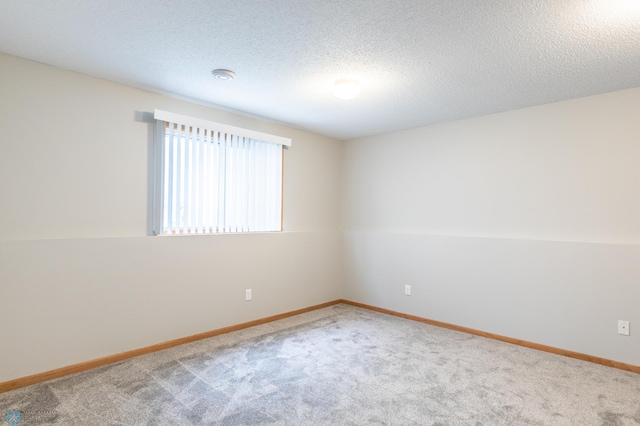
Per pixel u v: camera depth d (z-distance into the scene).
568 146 3.17
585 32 2.00
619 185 2.91
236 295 3.67
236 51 2.33
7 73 2.40
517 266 3.38
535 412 2.12
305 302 4.45
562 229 3.18
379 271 4.52
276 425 1.95
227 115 3.66
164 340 3.10
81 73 2.71
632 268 2.79
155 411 2.07
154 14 1.91
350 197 4.97
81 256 2.66
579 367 2.82
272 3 1.79
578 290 3.03
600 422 2.02
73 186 2.67
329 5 1.80
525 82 2.77
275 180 4.13
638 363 2.74
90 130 2.76
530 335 3.27
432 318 3.98
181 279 3.23
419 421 2.01
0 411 2.05
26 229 2.47
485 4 1.76
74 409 2.08
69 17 1.95
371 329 3.73
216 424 1.95
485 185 3.68
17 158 2.44
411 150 4.31
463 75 2.65
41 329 2.47
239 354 2.98
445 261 3.89
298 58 2.42
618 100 2.93
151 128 3.10
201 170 3.38
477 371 2.70
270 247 4.02
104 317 2.76
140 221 3.02
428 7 1.80
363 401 2.22
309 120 3.98
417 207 4.23
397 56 2.36
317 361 2.85
